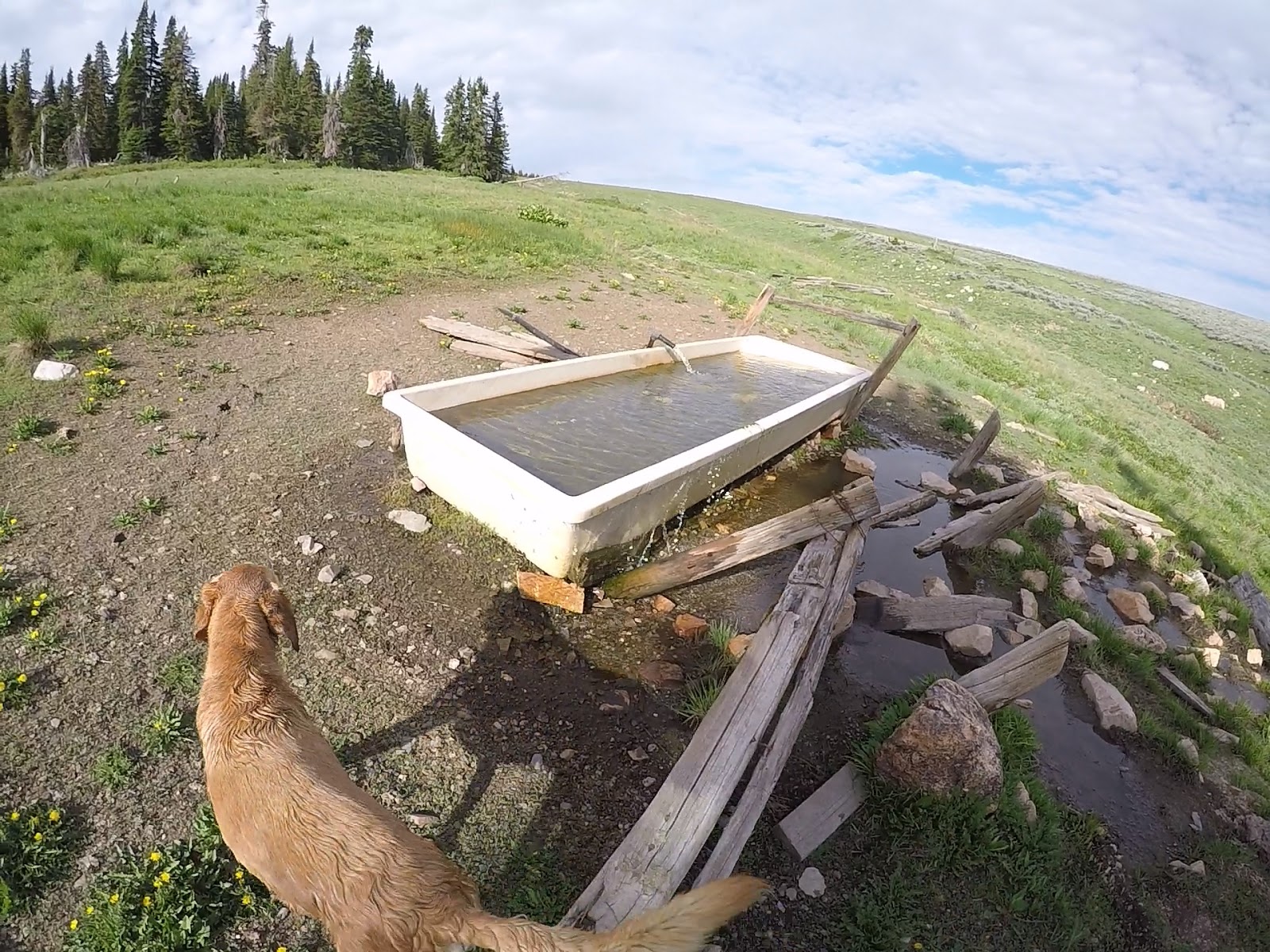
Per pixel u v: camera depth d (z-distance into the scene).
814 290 19.98
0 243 9.74
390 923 2.01
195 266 9.94
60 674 3.47
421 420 5.23
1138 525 8.38
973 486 8.38
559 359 8.70
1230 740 5.05
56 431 5.62
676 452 6.10
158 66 61.91
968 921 3.18
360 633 4.12
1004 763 4.04
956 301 30.73
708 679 4.27
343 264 11.67
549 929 1.95
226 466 5.52
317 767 2.37
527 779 3.44
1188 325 41.03
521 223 18.27
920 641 5.25
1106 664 5.51
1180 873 3.73
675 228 28.55
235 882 2.76
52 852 2.69
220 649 2.68
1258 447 20.20
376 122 58.53
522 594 4.70
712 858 3.01
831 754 3.98
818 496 7.15
